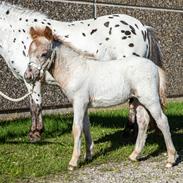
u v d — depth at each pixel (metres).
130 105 9.55
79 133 7.59
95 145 9.12
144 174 7.46
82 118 7.61
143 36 9.05
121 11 13.92
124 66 7.71
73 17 12.95
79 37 8.95
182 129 10.80
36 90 9.05
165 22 15.09
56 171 7.58
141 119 8.09
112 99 7.70
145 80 7.61
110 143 9.30
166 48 15.16
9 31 9.22
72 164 7.62
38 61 7.32
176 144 9.36
